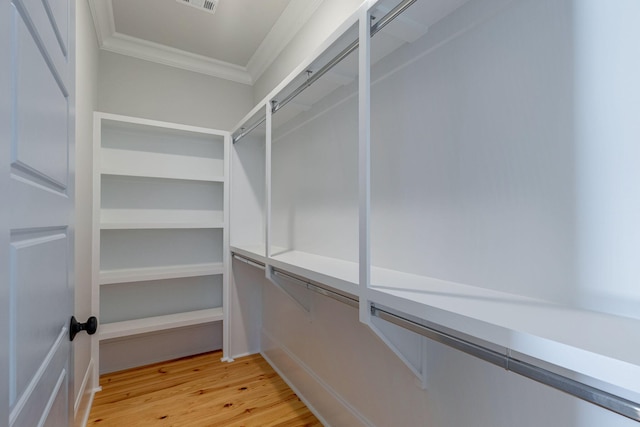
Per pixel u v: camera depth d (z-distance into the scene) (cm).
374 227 138
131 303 243
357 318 153
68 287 84
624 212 68
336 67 142
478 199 98
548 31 81
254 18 217
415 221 119
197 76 272
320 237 180
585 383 55
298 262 153
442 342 78
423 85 116
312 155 189
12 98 47
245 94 292
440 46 110
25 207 53
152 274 224
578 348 51
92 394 197
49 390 67
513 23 89
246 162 263
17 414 50
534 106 84
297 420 178
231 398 198
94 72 211
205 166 268
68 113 83
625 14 68
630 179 67
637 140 66
